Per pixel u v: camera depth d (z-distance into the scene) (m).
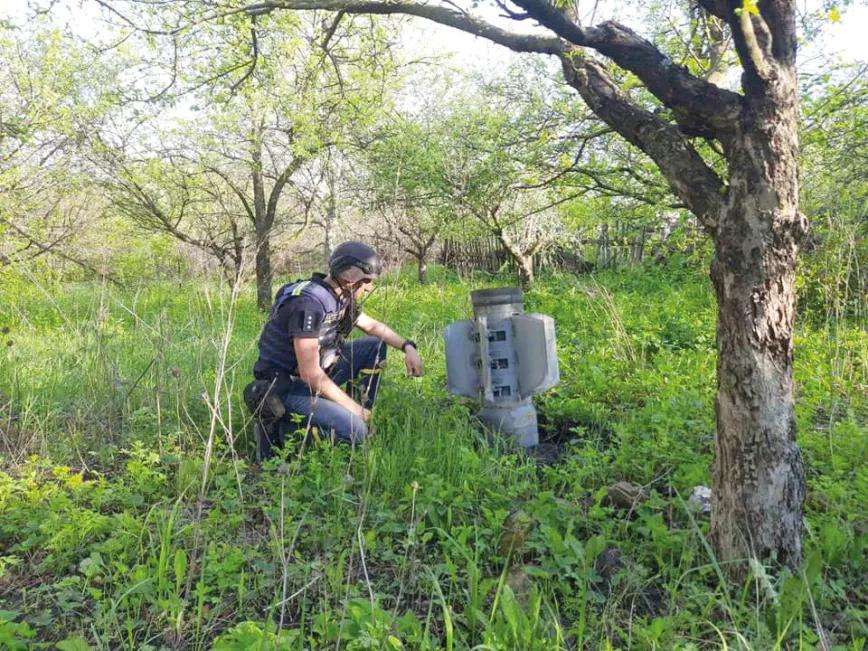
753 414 2.43
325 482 3.29
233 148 10.02
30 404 4.45
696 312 7.81
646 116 2.74
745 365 2.43
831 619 2.35
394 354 5.89
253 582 2.62
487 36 3.09
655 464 3.55
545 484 3.45
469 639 2.29
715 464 2.60
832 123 5.76
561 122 6.01
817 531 2.77
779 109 2.36
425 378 4.91
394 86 9.62
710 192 2.52
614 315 6.43
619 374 5.27
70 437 4.10
